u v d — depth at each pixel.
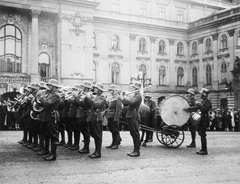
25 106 13.32
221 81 40.69
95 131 11.21
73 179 8.03
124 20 40.66
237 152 13.03
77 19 36.44
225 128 28.02
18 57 35.78
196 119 12.84
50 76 36.69
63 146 14.39
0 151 12.62
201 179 8.23
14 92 32.25
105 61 40.41
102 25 40.09
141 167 9.66
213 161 10.87
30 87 13.85
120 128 23.94
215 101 38.47
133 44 41.59
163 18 42.72
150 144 15.60
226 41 40.59
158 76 43.47
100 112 11.32
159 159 11.11
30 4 34.22
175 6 43.09
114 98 13.88
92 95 11.51
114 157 11.38
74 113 12.93
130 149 13.55
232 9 39.62
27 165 9.71
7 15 35.25
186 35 45.12
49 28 37.16
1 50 35.16
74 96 12.70
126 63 41.75
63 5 35.66
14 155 11.61
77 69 36.34
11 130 22.94
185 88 44.31
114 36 40.94
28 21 36.34
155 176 8.53
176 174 8.80
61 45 35.69
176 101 14.09
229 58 39.84
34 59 34.66
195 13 44.56
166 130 14.23
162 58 43.69
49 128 10.59
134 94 11.73
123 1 41.09
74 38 36.28
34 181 7.77
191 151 13.24
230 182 7.91
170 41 44.03
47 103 10.40
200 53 43.41
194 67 44.81
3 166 9.55
